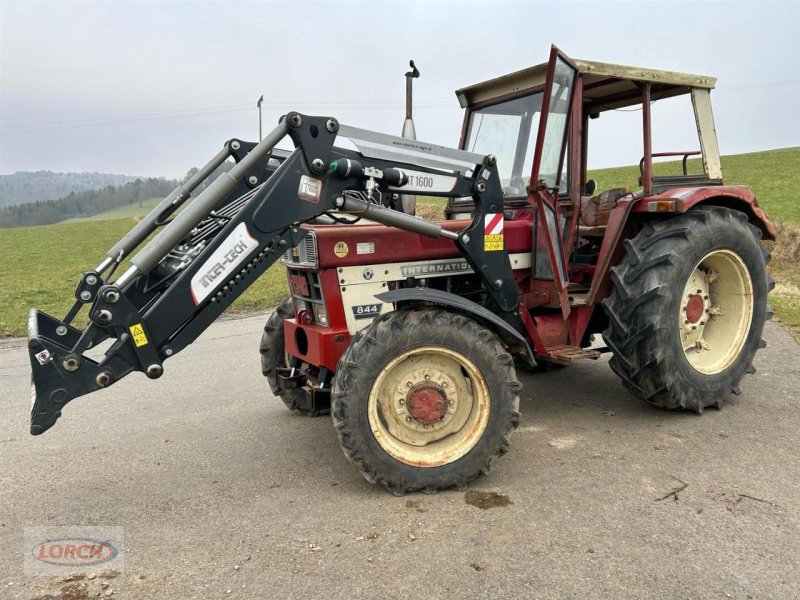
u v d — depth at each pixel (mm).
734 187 4551
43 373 2854
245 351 6938
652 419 4238
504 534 2801
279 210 3137
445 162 3510
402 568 2564
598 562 2559
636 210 4277
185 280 3039
